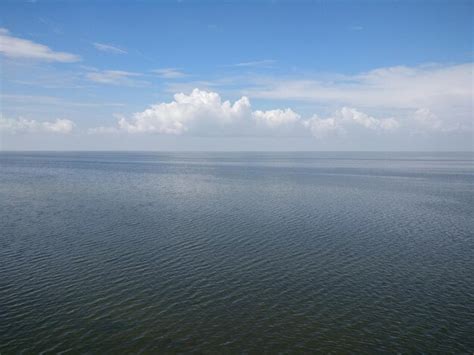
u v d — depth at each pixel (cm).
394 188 10650
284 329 2602
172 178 13825
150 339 2466
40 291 3180
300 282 3438
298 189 10400
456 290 3262
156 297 3088
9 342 2409
